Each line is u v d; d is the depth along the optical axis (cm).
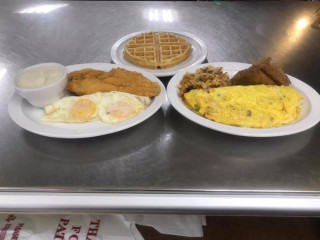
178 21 85
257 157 44
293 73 62
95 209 37
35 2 94
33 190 39
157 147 46
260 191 39
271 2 95
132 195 38
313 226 63
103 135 47
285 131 43
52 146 46
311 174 41
